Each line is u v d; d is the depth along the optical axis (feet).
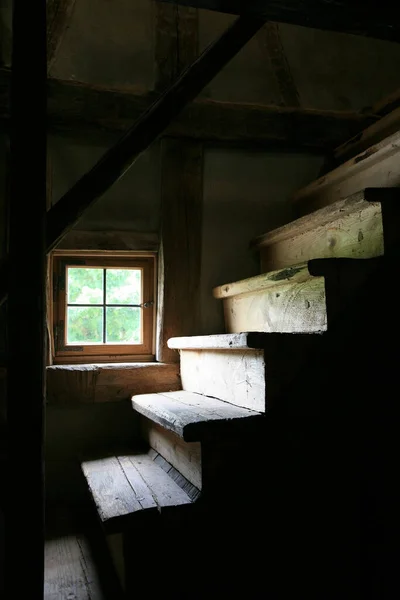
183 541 5.35
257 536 5.48
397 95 8.84
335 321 5.26
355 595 5.67
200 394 7.17
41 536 4.57
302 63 9.64
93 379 7.91
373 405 5.46
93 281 8.70
